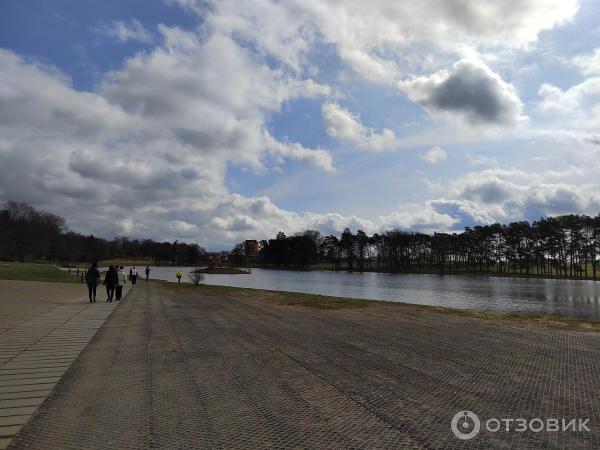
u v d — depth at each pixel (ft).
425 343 33.58
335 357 28.37
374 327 42.55
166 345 32.89
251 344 33.30
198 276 140.15
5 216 354.54
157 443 14.52
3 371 24.70
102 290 98.78
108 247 591.78
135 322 46.42
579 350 30.42
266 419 16.80
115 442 14.62
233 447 14.15
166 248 581.94
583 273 345.51
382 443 14.46
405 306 65.36
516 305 118.93
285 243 542.98
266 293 96.89
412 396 19.74
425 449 13.98
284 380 22.59
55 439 14.92
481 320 47.83
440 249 411.13
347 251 489.67
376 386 21.38
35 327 41.83
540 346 32.04
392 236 445.78
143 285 132.16
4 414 17.47
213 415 17.26
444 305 115.65
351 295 147.43
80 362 27.02
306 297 84.23
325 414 17.33
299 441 14.64
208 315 53.42
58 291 89.97
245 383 22.00
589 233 306.96
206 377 23.25
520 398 19.33
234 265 607.78
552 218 330.34
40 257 394.93
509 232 358.43
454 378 22.86
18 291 85.51
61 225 435.12
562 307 114.42
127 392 20.52
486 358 27.84
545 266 365.20
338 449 13.97
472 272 390.21
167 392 20.48
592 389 20.67
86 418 16.98
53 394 20.26
